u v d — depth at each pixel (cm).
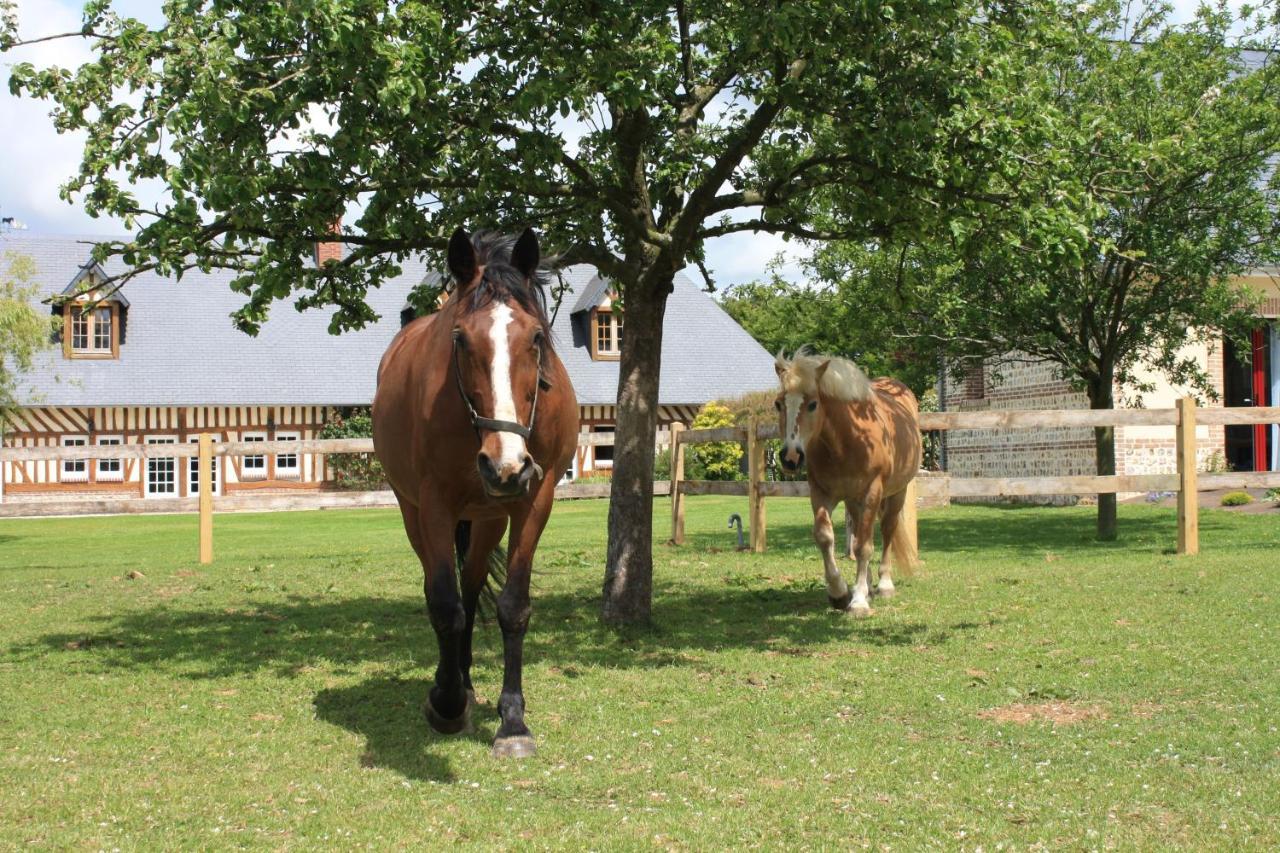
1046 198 718
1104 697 530
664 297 785
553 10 650
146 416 3225
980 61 673
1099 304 1306
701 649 675
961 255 779
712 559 1184
